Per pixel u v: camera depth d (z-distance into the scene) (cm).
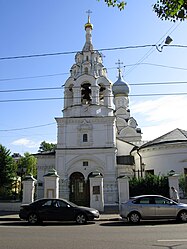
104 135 3094
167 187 2325
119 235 1088
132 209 1552
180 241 947
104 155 3036
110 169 2988
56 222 1636
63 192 2945
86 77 3209
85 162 3052
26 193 2264
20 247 859
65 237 1047
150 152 3016
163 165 2894
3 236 1078
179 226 1361
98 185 2231
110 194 2919
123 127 4366
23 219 1633
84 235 1096
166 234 1102
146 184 2358
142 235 1080
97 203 2194
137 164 3192
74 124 3139
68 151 3061
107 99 3244
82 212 1557
